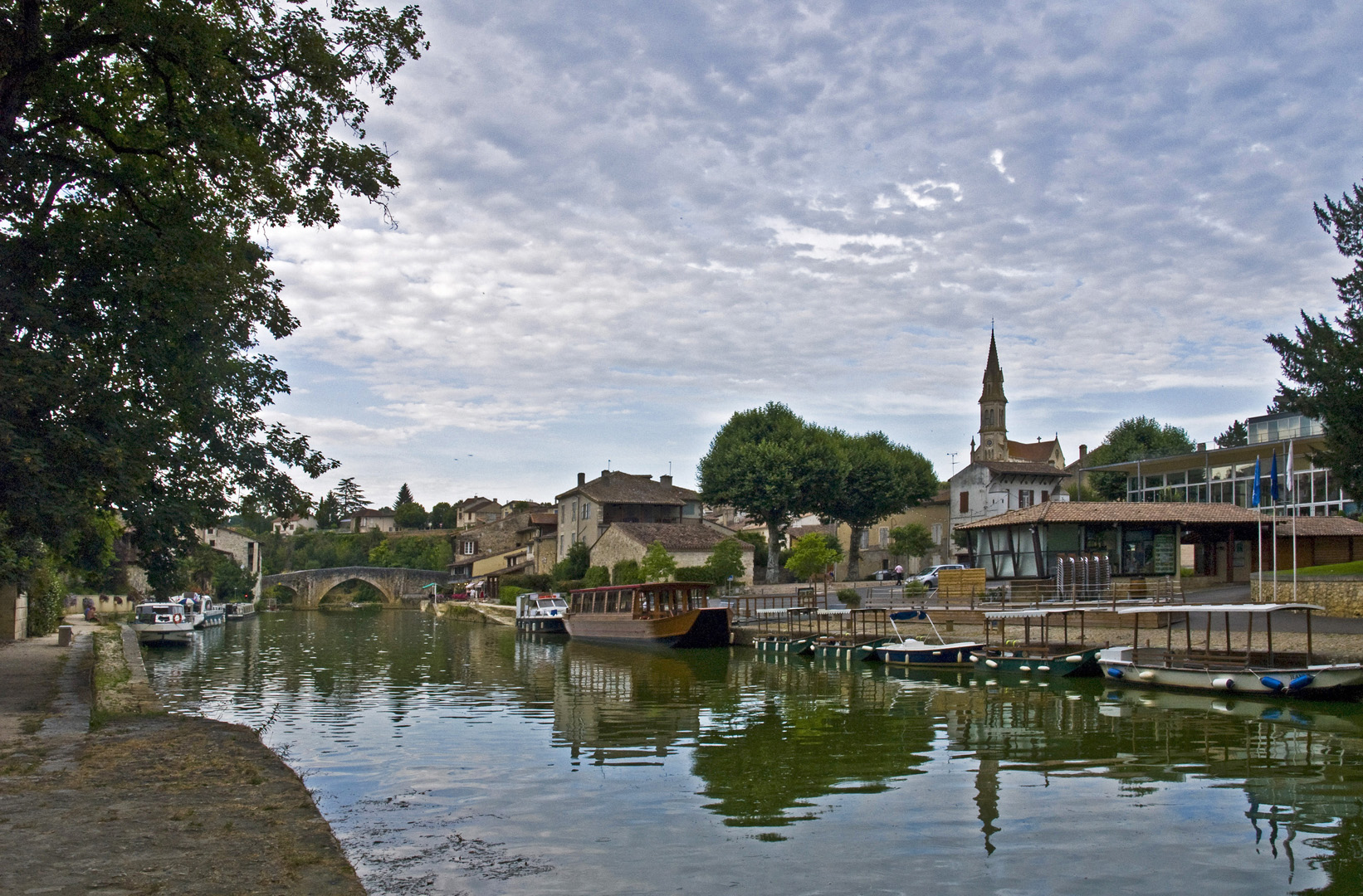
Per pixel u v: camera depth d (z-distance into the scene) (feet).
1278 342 97.55
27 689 66.23
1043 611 98.89
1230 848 35.14
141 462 54.03
